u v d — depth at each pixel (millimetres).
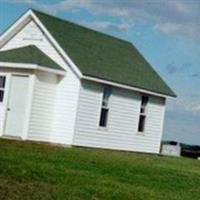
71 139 33344
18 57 32938
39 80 32781
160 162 32250
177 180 23859
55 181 18562
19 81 32906
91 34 38406
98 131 35156
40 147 28203
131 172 23969
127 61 39562
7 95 33031
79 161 24656
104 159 27344
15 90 32938
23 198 15859
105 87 35312
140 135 38812
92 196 17500
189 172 27922
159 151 41062
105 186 19219
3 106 33094
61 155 25875
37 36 34844
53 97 33719
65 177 19469
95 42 37969
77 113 33469
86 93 33906
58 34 34812
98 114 34969
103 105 35406
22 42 35469
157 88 39594
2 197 15594
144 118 39125
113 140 36469
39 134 33188
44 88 33125
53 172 19859
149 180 22609
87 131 34344
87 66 34125
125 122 37344
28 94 32531
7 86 33062
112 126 36250
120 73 36844
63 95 33719
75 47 35125
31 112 32562
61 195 16828
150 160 32438
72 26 36969
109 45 39344
